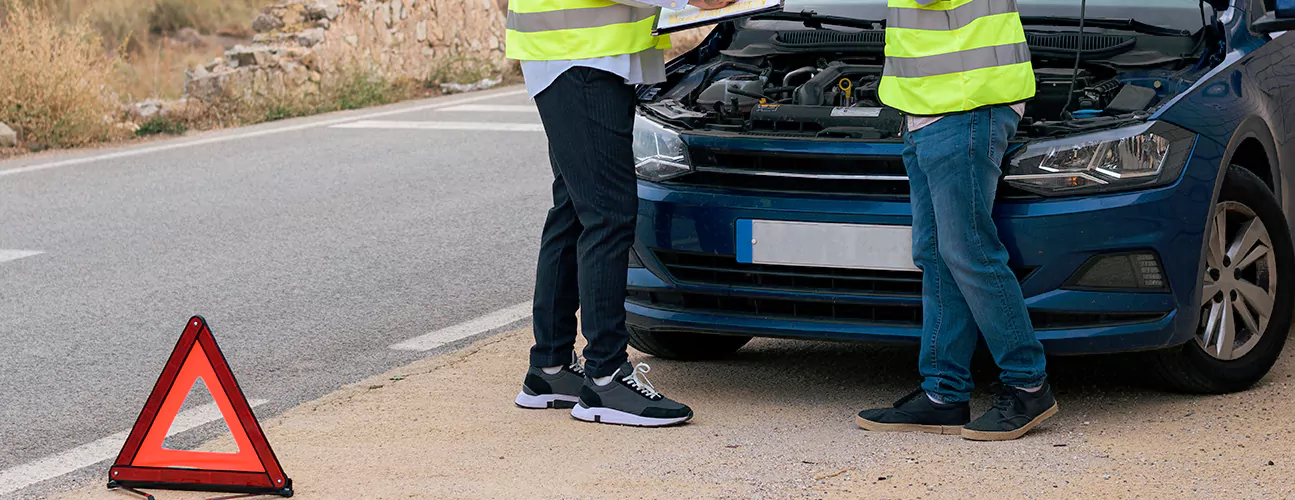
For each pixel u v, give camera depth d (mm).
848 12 5586
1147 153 4242
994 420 4211
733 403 4750
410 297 6660
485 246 7805
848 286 4453
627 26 4305
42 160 11312
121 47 17969
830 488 3779
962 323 4242
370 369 5473
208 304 6582
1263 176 4961
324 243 7945
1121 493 3670
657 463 4043
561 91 4332
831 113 4602
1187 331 4352
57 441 4660
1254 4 5215
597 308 4469
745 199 4488
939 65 4023
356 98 15195
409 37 17312
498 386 5016
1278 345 4754
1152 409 4496
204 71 14930
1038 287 4242
